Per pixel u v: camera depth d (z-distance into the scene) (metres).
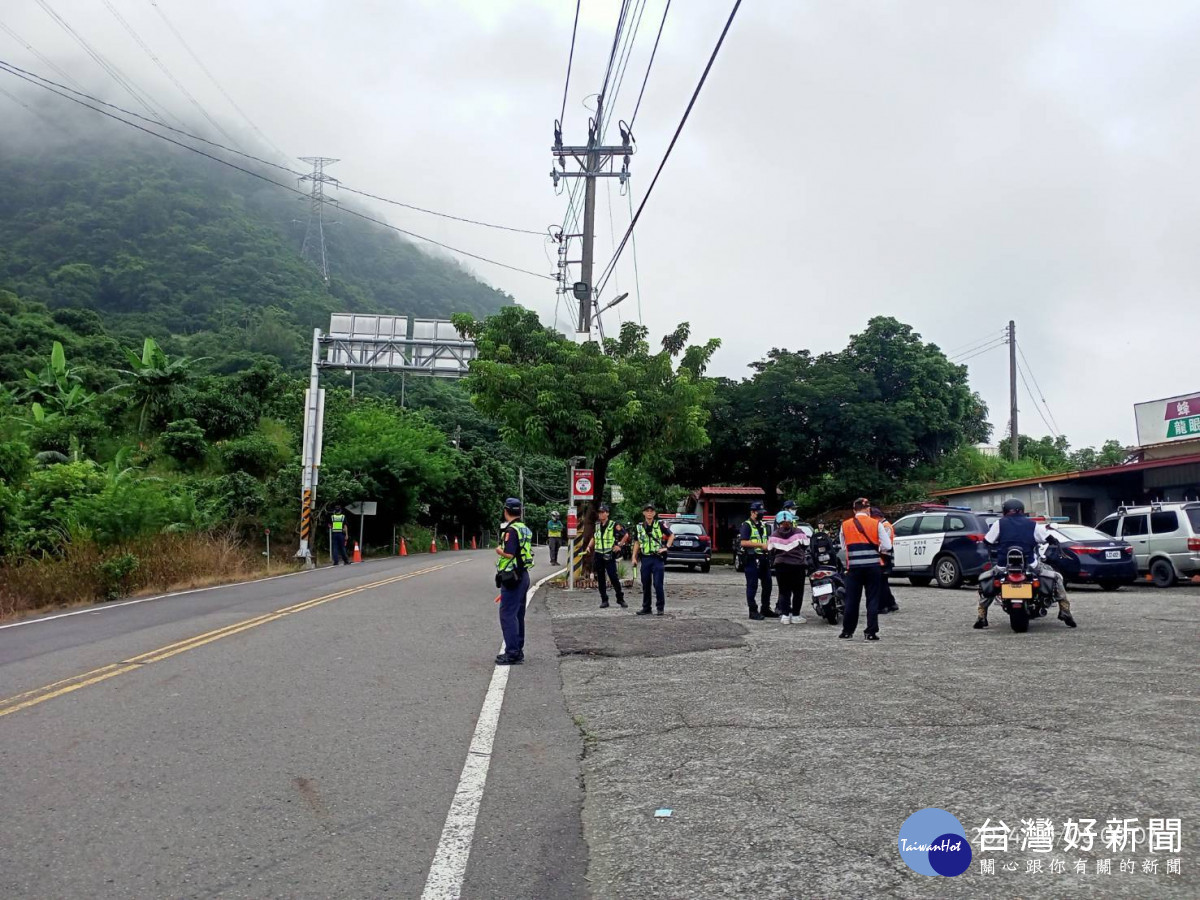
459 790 5.42
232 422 41.91
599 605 16.06
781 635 11.65
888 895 3.86
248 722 7.08
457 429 65.06
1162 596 16.61
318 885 4.08
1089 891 3.83
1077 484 27.97
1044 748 5.85
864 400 33.50
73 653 10.59
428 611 14.65
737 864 4.24
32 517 22.62
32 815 4.99
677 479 37.06
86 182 145.12
